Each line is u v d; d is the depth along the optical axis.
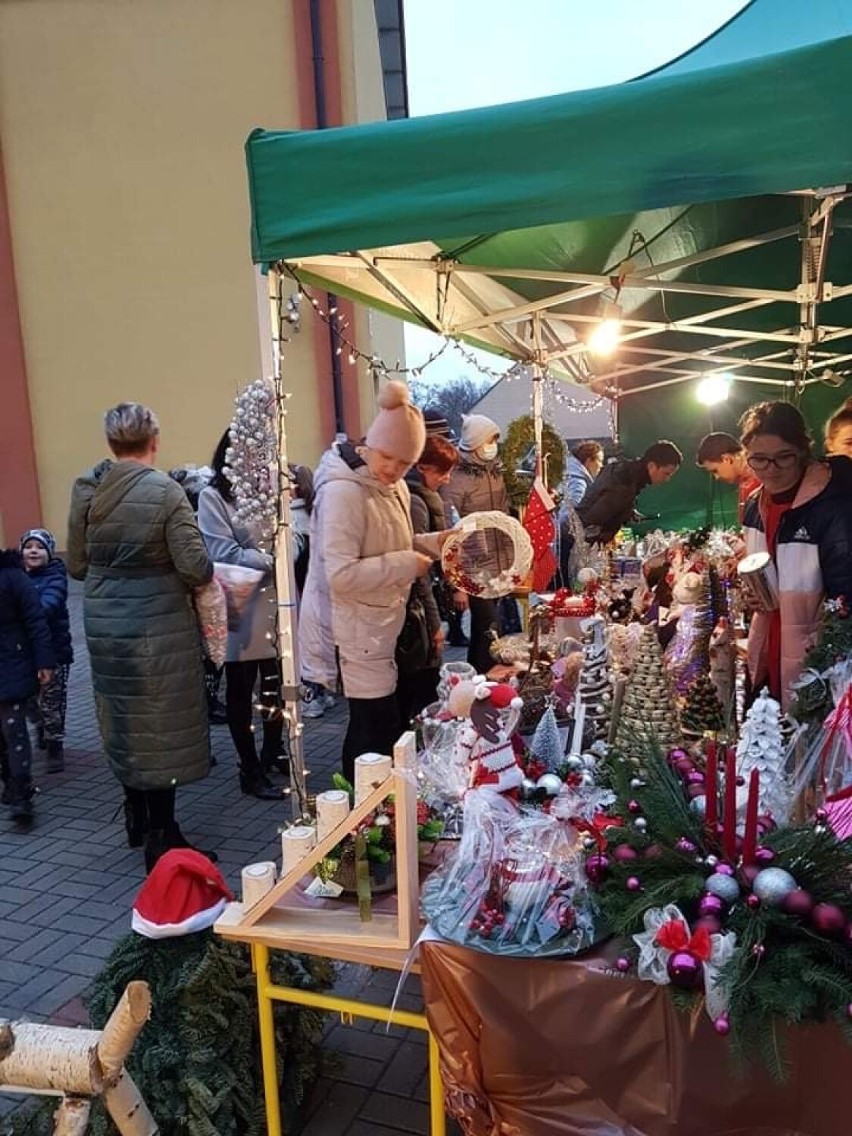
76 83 9.45
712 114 1.66
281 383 2.49
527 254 3.59
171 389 9.95
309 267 2.84
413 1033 2.36
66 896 3.30
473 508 4.52
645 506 7.78
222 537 3.97
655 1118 1.39
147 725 3.12
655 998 1.38
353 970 2.49
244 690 4.16
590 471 6.55
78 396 10.02
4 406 9.98
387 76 13.52
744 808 1.58
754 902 1.34
